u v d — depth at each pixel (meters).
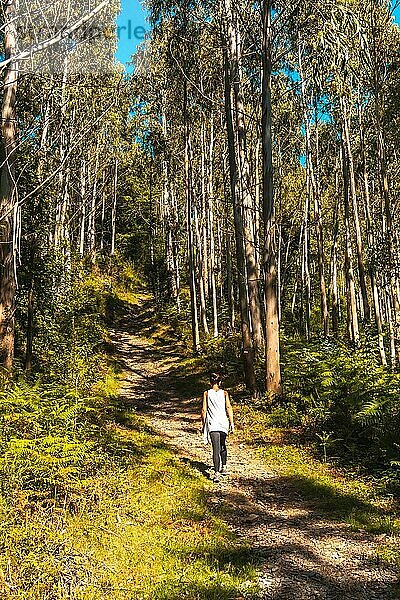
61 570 4.91
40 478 6.33
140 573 5.21
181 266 42.03
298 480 8.73
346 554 5.96
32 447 6.60
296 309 36.38
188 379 19.22
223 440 9.21
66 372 14.35
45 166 15.79
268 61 14.52
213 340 23.67
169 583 5.00
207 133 29.44
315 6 14.07
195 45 22.86
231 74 17.91
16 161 13.30
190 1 21.14
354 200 19.53
